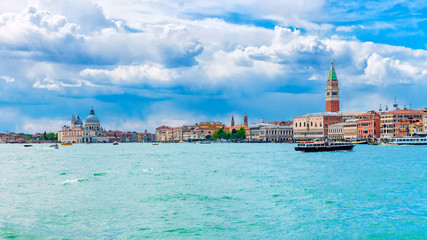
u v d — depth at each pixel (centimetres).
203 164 14050
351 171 10925
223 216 5878
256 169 11850
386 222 5569
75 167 13412
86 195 7444
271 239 4938
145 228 5334
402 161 14025
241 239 4934
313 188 8044
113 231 5231
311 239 4941
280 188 8081
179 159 17100
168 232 5175
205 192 7681
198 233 5138
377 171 10856
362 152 19825
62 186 8562
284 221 5628
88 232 5203
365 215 5909
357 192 7569
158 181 9269
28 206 6550
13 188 8325
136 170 11962
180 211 6159
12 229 5328
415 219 5694
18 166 14088
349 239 4941
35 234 5134
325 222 5575
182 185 8600
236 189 8012
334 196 7200
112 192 7738
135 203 6712
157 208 6353
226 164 13900
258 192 7644
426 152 19575
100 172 11431
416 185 8325
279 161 14825
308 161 14562
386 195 7275
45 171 12050
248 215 5925
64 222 5628
